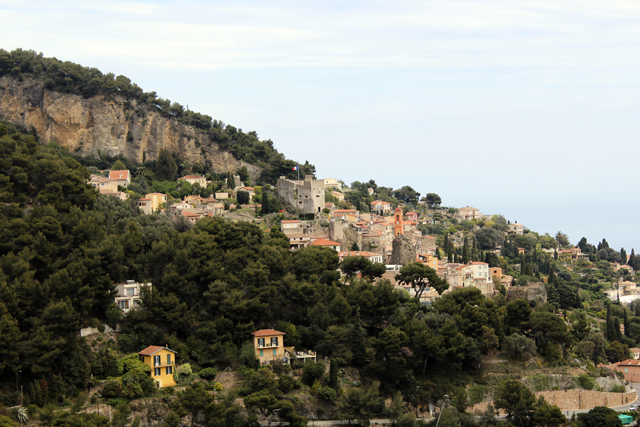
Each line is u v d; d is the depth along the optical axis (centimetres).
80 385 14088
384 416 16475
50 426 12144
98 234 17738
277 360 16562
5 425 11731
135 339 15675
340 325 18088
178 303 16550
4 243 15988
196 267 17788
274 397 14938
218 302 17200
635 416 17712
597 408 17775
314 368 16350
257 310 17462
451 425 16062
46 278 16038
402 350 17800
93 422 12400
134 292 16888
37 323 14075
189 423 14338
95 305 16038
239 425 14588
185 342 16250
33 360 13425
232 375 15850
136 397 14288
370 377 17425
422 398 17462
